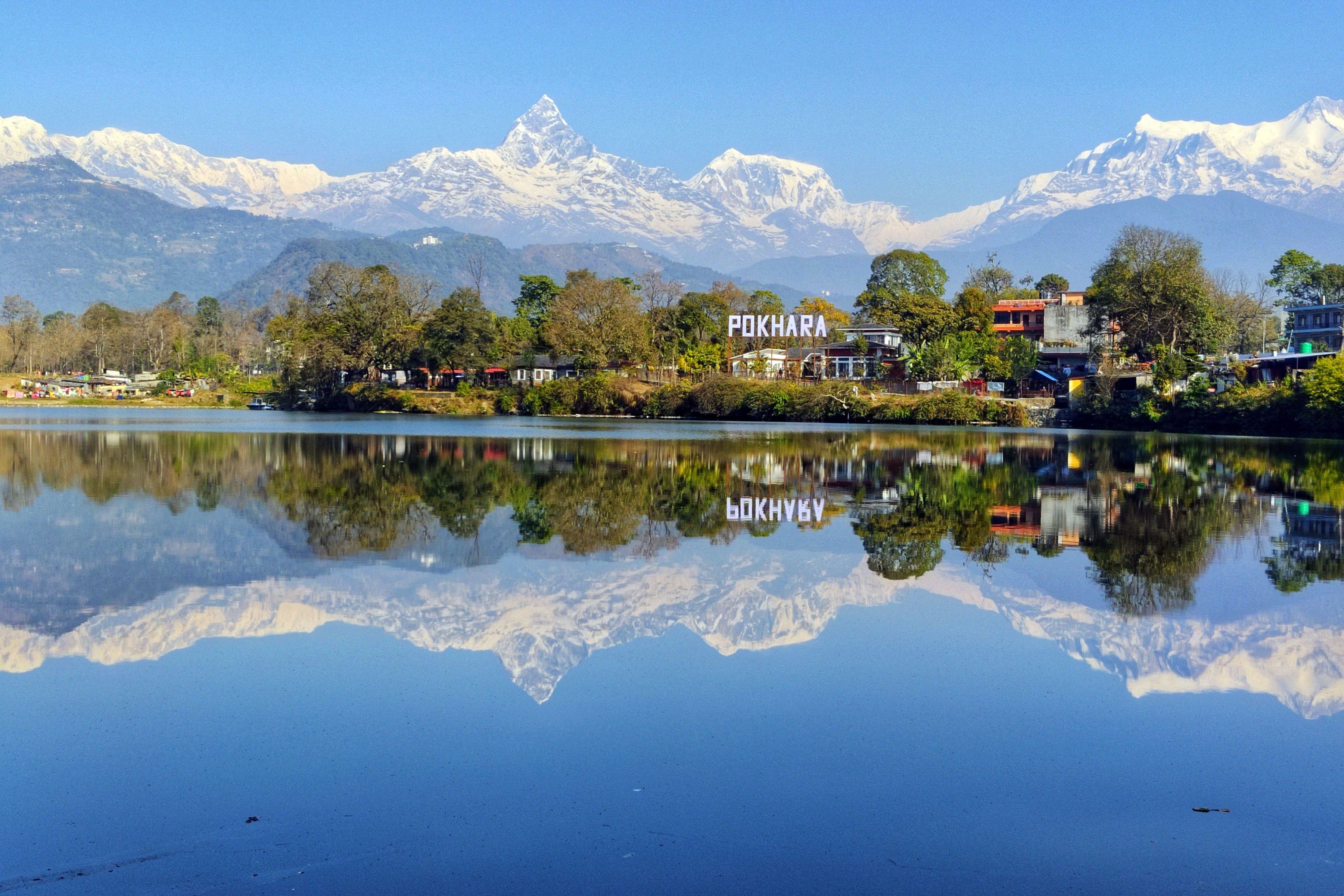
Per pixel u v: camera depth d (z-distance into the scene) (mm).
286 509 36875
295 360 164875
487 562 27266
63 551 28391
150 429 89625
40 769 13875
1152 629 21172
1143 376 115250
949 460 61938
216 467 52562
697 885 11117
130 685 17266
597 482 47312
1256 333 152250
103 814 12609
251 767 13969
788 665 18609
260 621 21219
